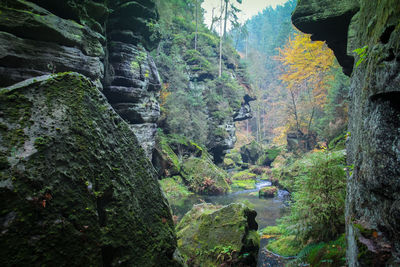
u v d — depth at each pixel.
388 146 1.90
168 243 1.65
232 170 26.50
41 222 1.02
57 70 6.29
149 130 11.29
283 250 5.20
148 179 1.73
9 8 5.43
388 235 1.90
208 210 5.37
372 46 2.56
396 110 1.87
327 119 18.84
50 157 1.14
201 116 20.33
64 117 1.27
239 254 4.18
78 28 6.77
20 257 0.92
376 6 2.94
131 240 1.39
